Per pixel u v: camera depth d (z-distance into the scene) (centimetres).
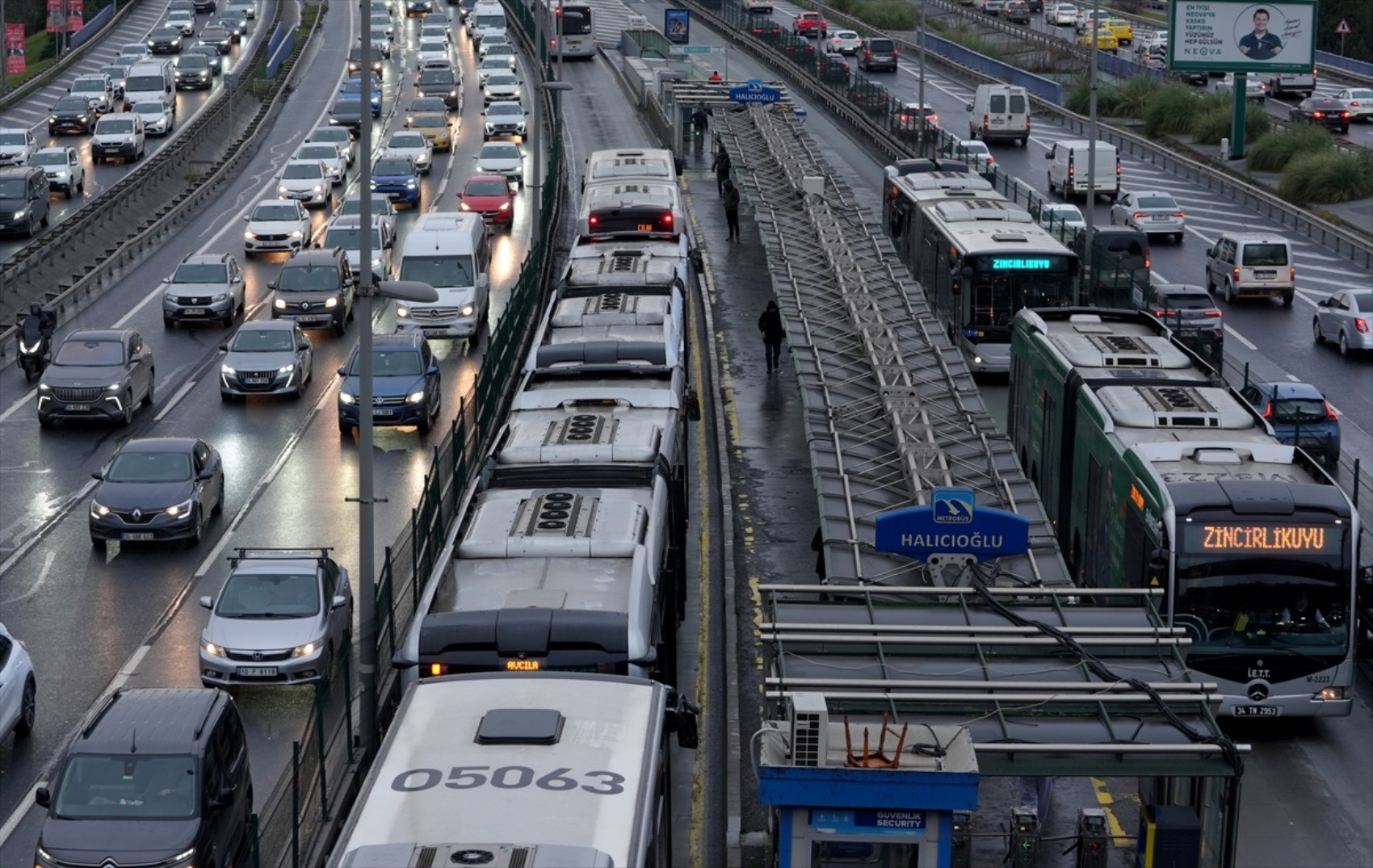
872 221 9300
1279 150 13938
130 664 4484
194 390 7462
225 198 12731
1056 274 7356
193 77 17838
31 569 5216
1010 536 3512
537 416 4725
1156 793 3253
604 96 17888
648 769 2495
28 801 3766
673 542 4284
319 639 4300
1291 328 9125
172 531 5331
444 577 3444
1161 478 4044
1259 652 3919
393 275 9794
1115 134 16312
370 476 3909
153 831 3180
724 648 4534
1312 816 3725
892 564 3706
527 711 2608
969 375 5281
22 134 13462
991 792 3584
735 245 10662
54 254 9906
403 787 2389
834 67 17012
